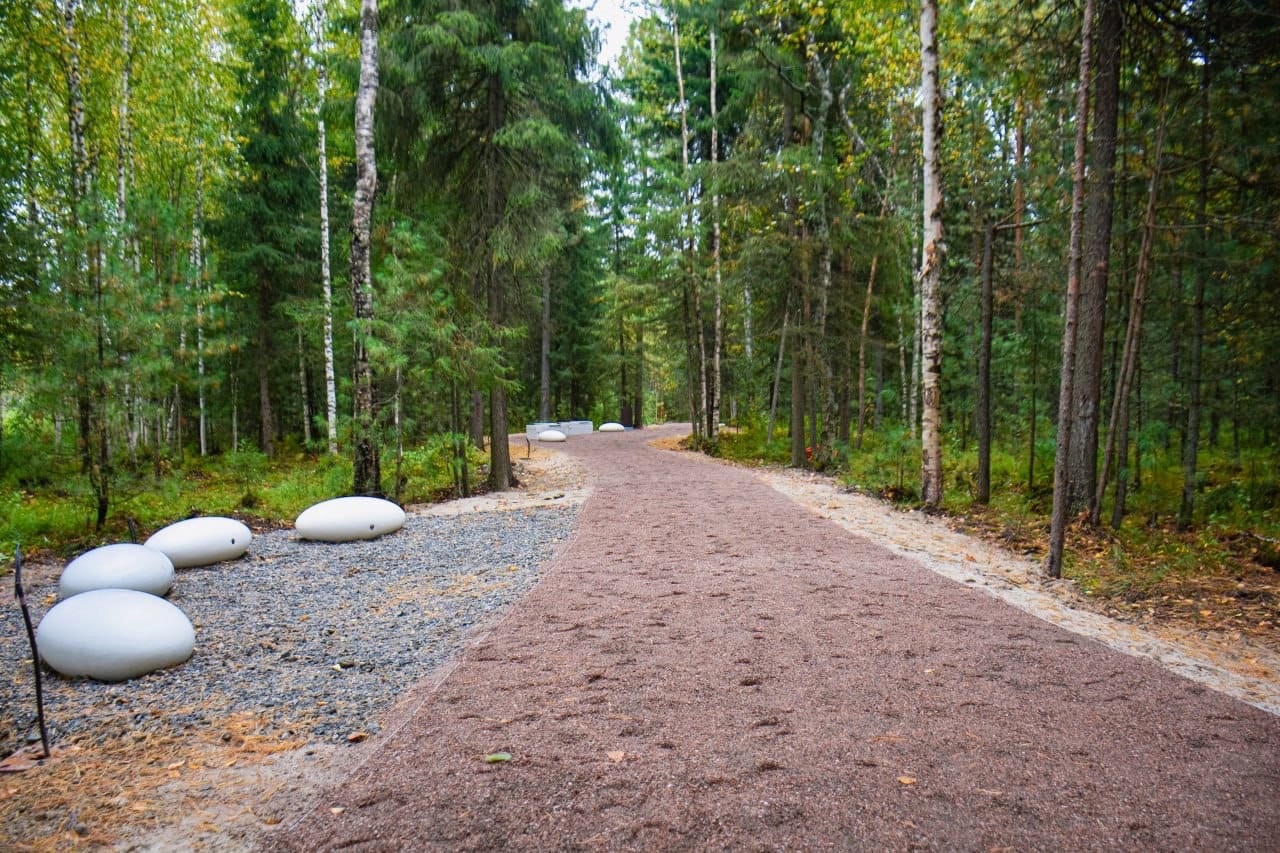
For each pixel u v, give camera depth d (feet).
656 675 13.51
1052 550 22.26
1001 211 45.34
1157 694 12.70
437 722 11.60
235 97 65.21
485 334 44.29
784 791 9.23
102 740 11.57
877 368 70.28
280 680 14.12
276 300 68.44
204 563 25.48
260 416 82.69
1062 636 16.02
